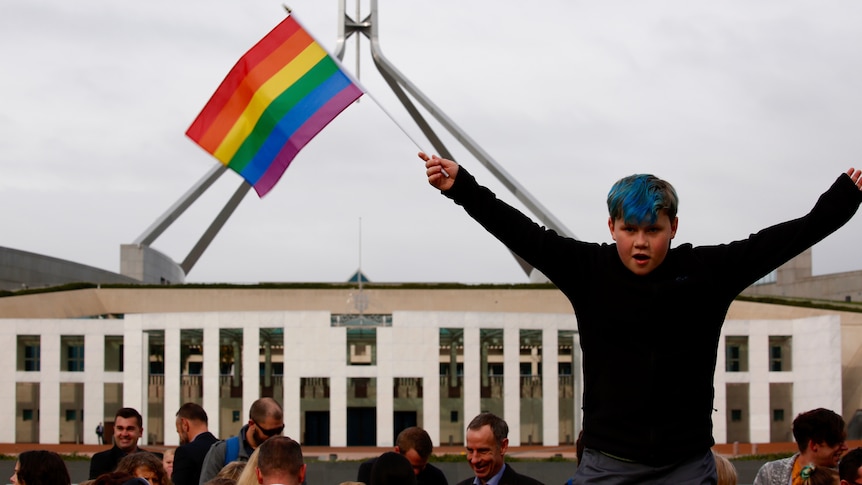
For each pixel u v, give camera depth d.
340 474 43.06
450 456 46.19
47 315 68.69
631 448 6.09
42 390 62.94
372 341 67.69
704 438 6.16
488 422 12.02
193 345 70.12
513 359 62.19
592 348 6.26
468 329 62.00
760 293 97.12
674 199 6.07
